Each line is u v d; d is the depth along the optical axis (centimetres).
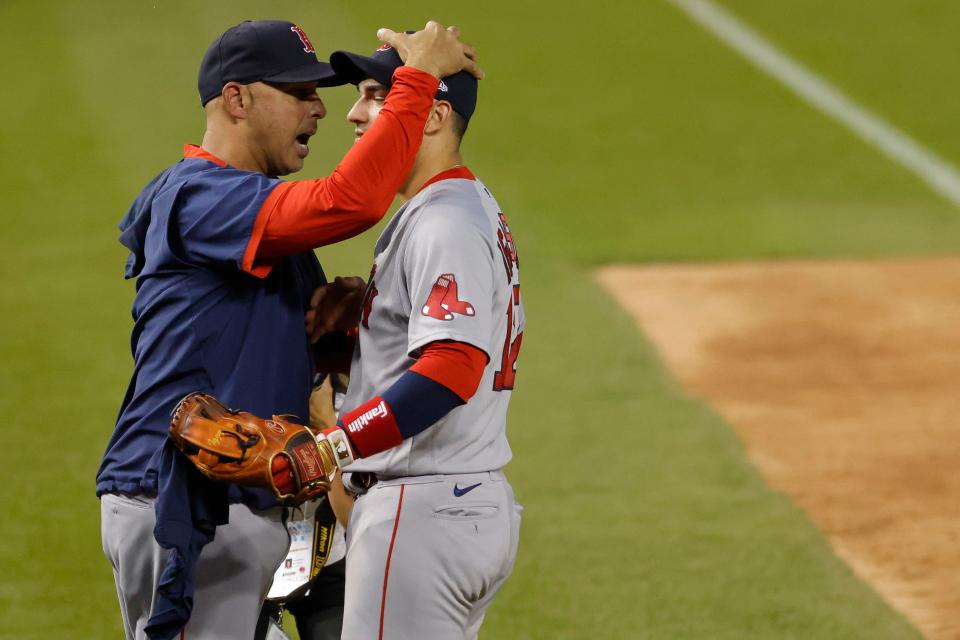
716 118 4622
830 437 2294
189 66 4916
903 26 5584
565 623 1617
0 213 3638
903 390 2533
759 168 4178
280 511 1059
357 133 1065
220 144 1073
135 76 4834
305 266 1130
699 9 5828
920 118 4650
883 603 1662
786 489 2067
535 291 3116
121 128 4306
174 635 997
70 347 2739
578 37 5425
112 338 2795
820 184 4053
